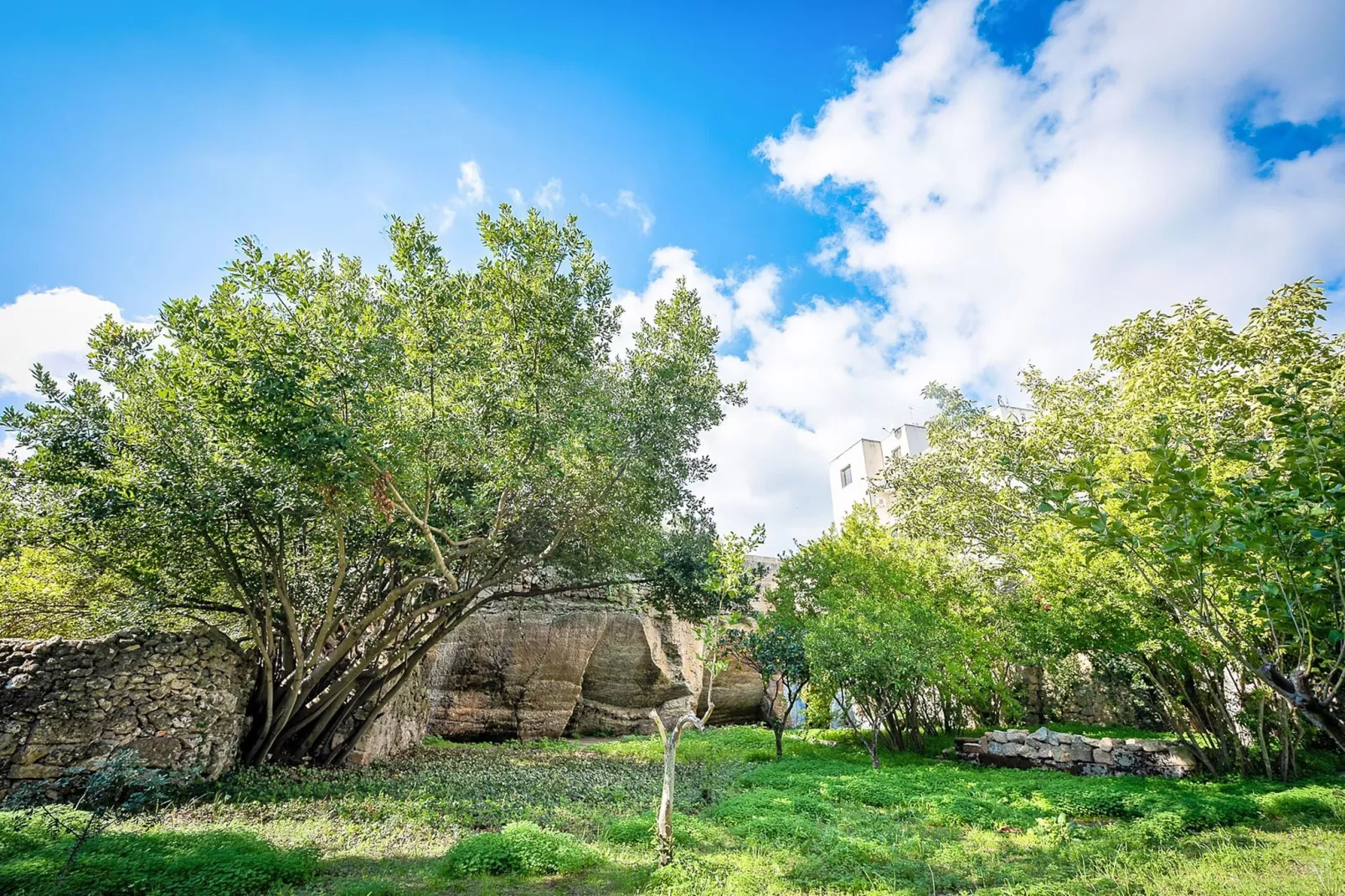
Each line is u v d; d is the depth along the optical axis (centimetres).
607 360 1414
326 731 1393
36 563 1134
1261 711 1205
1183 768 1281
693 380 1370
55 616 1254
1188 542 398
